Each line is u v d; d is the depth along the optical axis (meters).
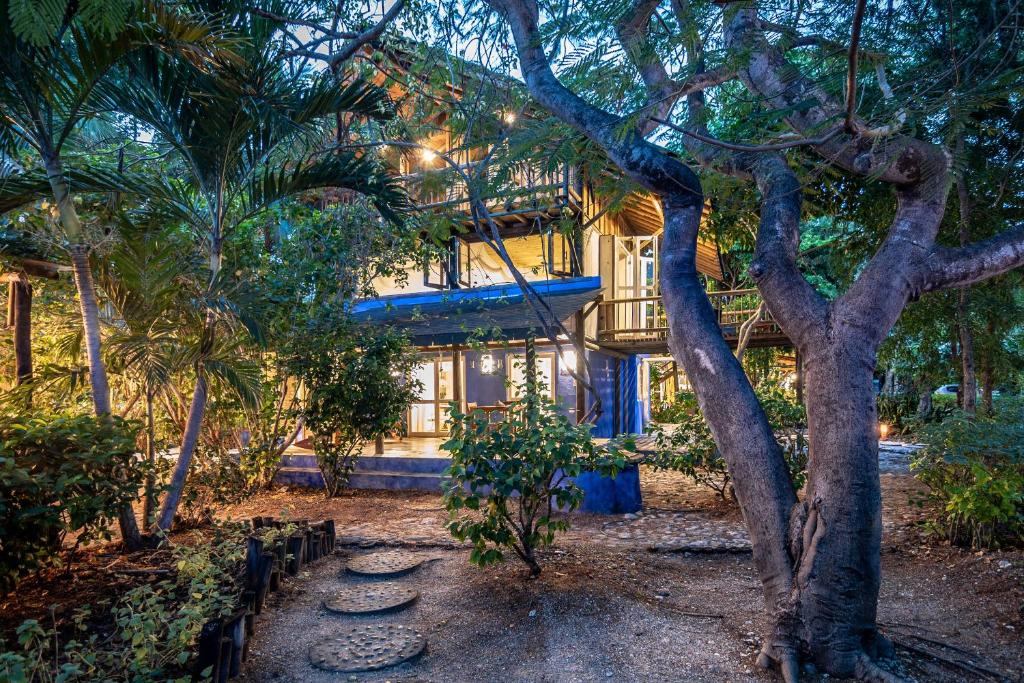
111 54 4.66
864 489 3.40
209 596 4.02
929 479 6.18
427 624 4.37
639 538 6.45
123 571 5.11
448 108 6.52
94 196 6.68
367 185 6.34
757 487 3.69
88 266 5.80
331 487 8.88
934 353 10.23
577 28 2.06
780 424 7.44
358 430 8.75
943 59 2.71
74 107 5.09
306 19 5.92
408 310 11.79
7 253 6.55
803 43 2.38
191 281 6.64
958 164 2.54
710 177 5.36
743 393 3.81
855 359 3.51
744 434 3.75
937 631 4.11
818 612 3.41
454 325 11.00
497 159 4.81
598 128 3.97
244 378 6.30
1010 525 5.37
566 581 4.96
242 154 6.09
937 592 4.80
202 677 3.30
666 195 4.26
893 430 16.56
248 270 6.93
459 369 14.11
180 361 6.11
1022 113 4.82
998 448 5.57
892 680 3.18
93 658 3.19
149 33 4.55
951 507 5.45
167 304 6.23
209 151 5.77
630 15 2.02
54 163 5.25
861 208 8.47
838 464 3.44
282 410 8.63
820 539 3.42
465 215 7.36
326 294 8.86
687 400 8.56
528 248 14.75
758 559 3.69
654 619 4.31
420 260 10.26
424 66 6.20
